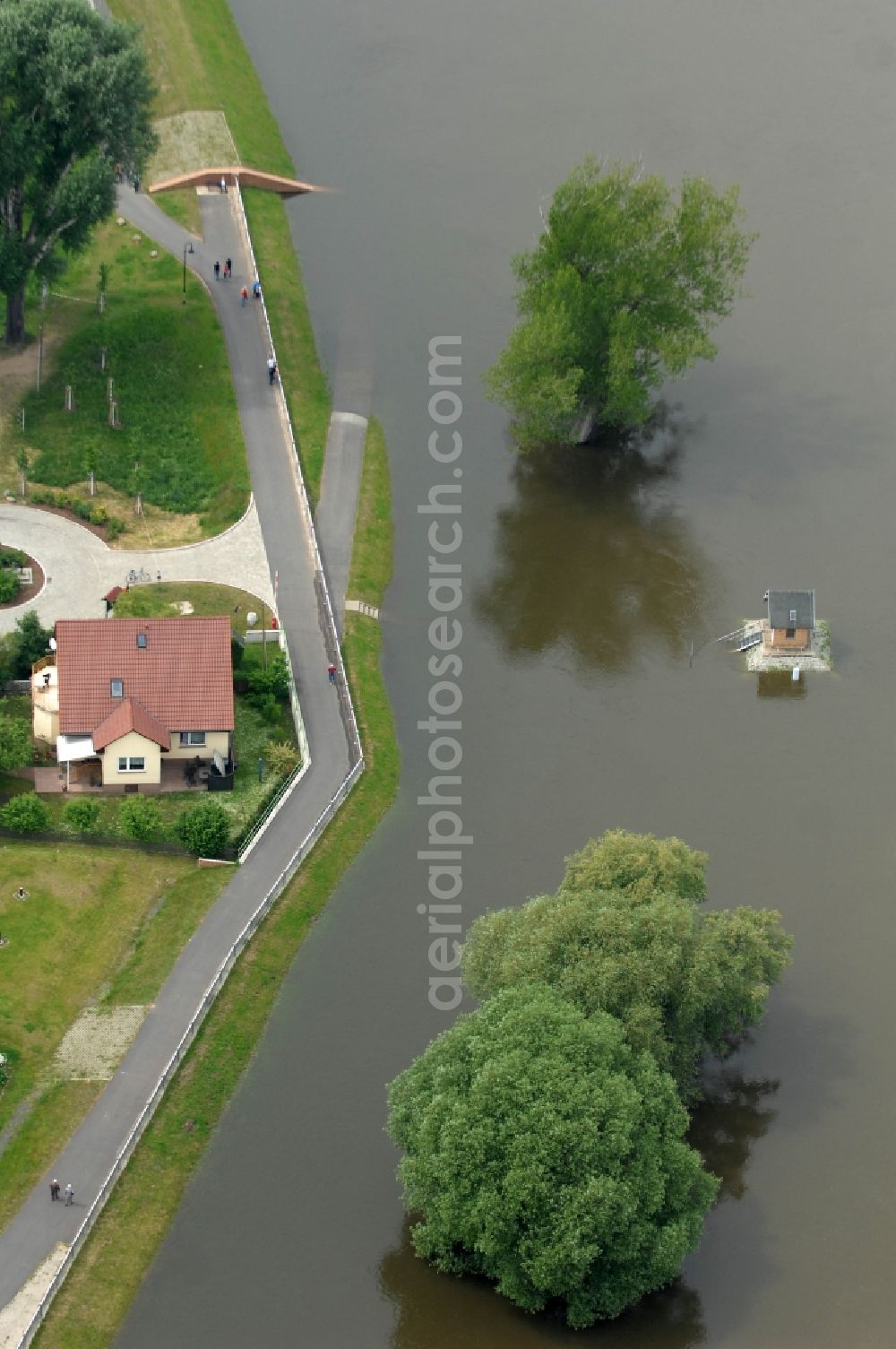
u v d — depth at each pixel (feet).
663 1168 532.73
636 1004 558.97
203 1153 581.12
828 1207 580.30
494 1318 545.85
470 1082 543.39
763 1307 554.46
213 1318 542.98
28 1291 536.01
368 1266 557.33
